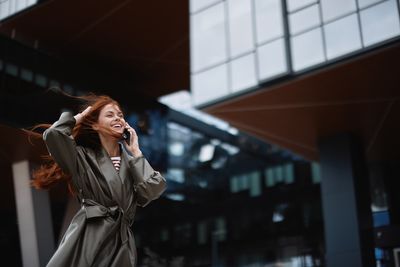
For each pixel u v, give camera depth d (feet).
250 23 80.74
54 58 104.68
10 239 135.95
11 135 93.09
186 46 113.80
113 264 11.03
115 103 12.44
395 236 109.60
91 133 12.36
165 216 168.86
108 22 104.73
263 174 160.97
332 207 88.89
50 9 100.17
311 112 83.46
